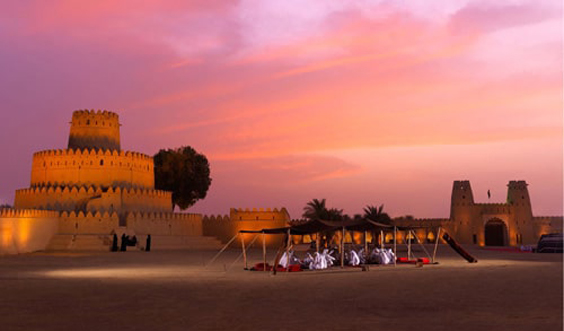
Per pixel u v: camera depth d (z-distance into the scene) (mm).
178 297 16859
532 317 12719
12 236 47531
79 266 31953
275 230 31000
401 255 47406
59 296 17031
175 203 90562
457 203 92500
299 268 29188
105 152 68750
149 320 12586
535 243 93375
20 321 12484
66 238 57188
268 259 40406
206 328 11562
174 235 66875
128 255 46125
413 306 14641
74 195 65062
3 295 17281
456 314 13234
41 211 54594
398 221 89875
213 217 74812
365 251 37438
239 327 11648
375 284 20828
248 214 74250
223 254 49062
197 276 25078
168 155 88188
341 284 20969
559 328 11328
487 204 92875
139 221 63250
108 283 21312
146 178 73250
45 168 68750
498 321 12203
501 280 21922
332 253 35438
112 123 73750
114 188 67000
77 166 67625
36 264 33719
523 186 94250
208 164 92562
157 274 26156
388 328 11422
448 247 70562
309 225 30781
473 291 18031
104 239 57781
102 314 13477
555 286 19469
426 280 22328
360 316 13000
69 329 11508
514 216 92875
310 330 11250
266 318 12789
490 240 94250
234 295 17391
